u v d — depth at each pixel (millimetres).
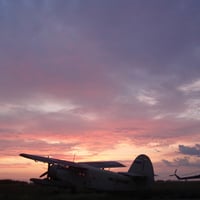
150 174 33719
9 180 46938
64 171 33281
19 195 28109
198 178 28609
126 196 29016
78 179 32906
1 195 27219
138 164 34531
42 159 32531
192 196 28250
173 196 28328
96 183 32531
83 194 29812
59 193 31844
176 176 29188
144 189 32500
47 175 33719
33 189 34281
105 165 36344
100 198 26578
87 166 33156
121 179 32969
